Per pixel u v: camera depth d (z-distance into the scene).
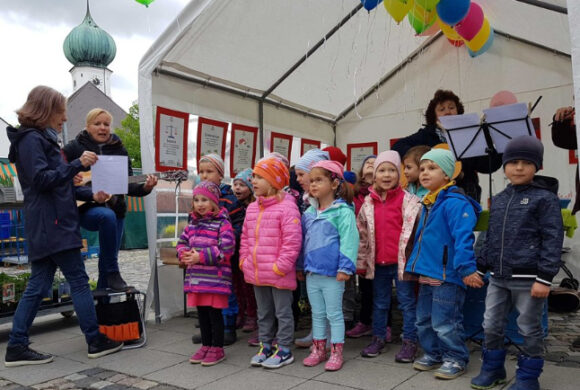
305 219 3.31
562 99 5.91
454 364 2.84
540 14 5.20
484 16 5.19
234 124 5.80
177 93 5.07
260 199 3.29
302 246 3.38
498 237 2.55
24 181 3.45
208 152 5.46
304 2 4.77
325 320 3.23
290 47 5.36
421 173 3.00
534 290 2.34
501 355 2.63
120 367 3.31
